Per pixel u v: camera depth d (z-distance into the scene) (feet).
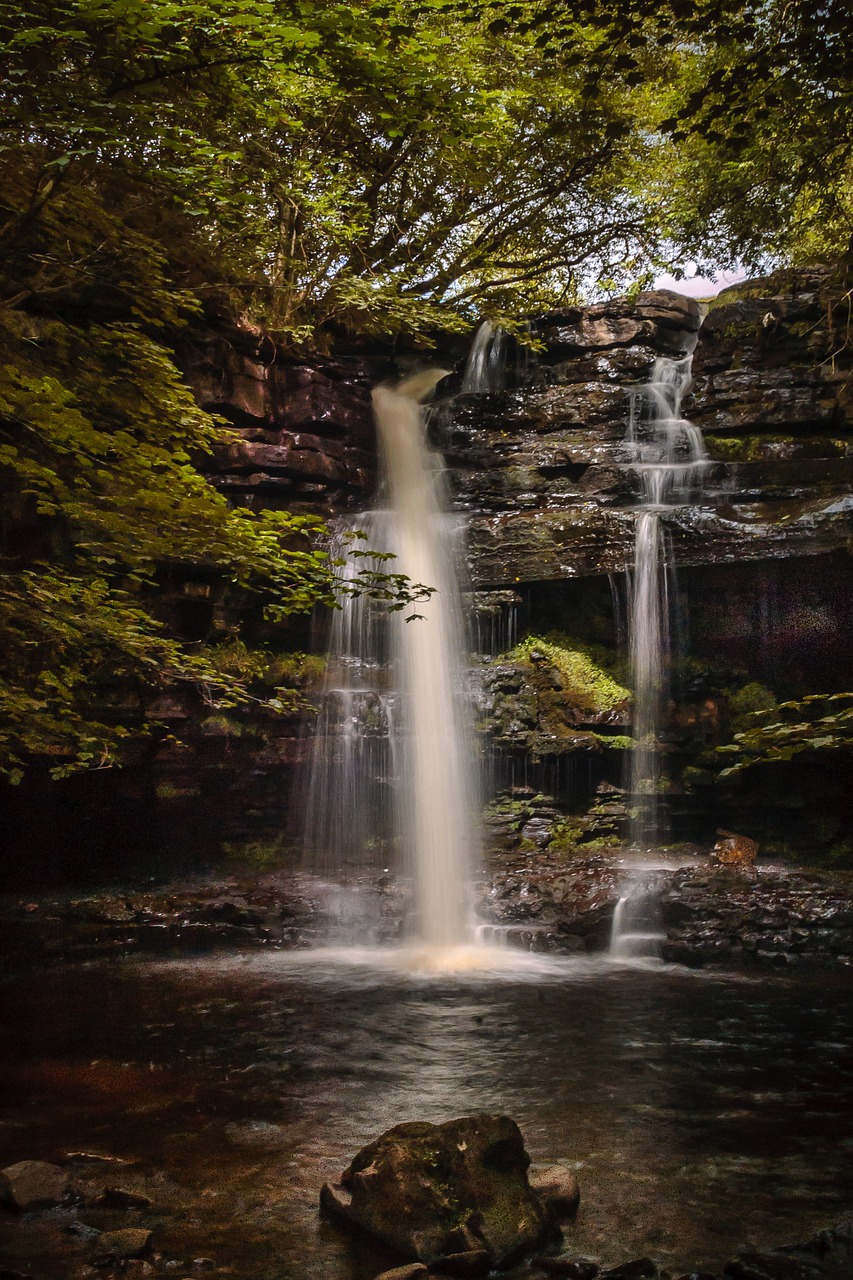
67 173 39.27
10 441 39.17
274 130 54.39
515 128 70.69
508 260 87.40
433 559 60.85
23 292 43.57
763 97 30.45
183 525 34.53
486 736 56.34
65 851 49.85
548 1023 33.55
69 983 38.37
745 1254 18.44
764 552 53.36
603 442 64.08
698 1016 34.40
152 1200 20.65
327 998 36.65
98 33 29.71
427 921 46.68
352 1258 18.38
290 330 59.31
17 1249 18.57
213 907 46.52
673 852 54.13
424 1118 25.18
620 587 57.67
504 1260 18.15
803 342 62.34
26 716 34.01
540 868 51.42
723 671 56.18
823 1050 30.63
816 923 43.80
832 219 63.21
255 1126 24.66
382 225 76.64
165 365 40.93
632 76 30.19
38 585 33.58
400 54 32.35
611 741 56.29
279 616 35.68
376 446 65.26
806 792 53.83
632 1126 24.66
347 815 54.65
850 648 53.72
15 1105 26.03
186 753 50.65
